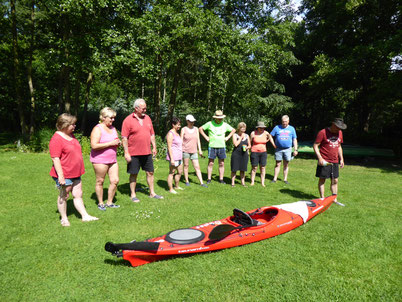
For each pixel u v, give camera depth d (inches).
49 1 517.7
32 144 566.9
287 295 123.6
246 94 810.8
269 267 146.9
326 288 129.3
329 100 933.2
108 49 557.9
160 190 297.3
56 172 184.4
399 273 143.6
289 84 936.3
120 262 150.8
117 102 975.6
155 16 542.9
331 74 664.4
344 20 726.5
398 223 213.3
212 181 351.6
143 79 647.1
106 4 522.3
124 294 124.2
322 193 267.0
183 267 146.1
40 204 239.6
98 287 128.6
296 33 890.7
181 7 554.9
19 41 730.2
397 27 671.8
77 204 201.2
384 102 700.7
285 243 175.6
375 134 789.2
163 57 553.3
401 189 330.3
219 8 682.2
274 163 527.2
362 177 404.5
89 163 436.5
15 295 121.1
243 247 169.5
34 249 160.7
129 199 261.1
